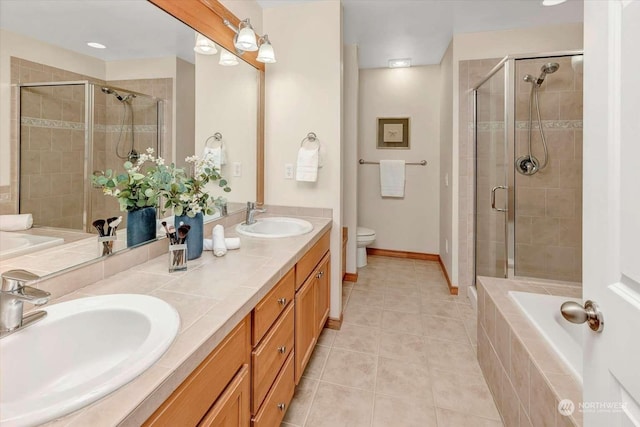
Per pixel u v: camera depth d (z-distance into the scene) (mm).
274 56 2221
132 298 963
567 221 2732
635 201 546
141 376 636
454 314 2656
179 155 1631
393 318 2588
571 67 2545
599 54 654
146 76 1416
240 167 2203
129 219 1309
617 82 596
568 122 2637
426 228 4090
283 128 2430
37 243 999
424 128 3994
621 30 582
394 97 4055
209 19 1771
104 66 1225
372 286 3254
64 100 1082
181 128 1643
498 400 1611
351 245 3369
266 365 1200
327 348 2160
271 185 2488
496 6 2443
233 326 925
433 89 3932
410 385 1796
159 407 640
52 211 1042
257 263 1366
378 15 2576
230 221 2117
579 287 1906
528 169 2736
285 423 1528
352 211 3359
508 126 2605
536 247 2797
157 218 1465
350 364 1984
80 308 882
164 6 1459
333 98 2320
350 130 3303
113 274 1205
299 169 2318
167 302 979
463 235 3021
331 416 1571
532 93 2639
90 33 1167
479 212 2926
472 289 2896
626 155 569
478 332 2012
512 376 1437
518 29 2811
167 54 1520
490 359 1755
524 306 1679
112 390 584
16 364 729
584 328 719
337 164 2348
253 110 2318
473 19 2648
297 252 1546
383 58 3646
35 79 994
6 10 916
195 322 859
